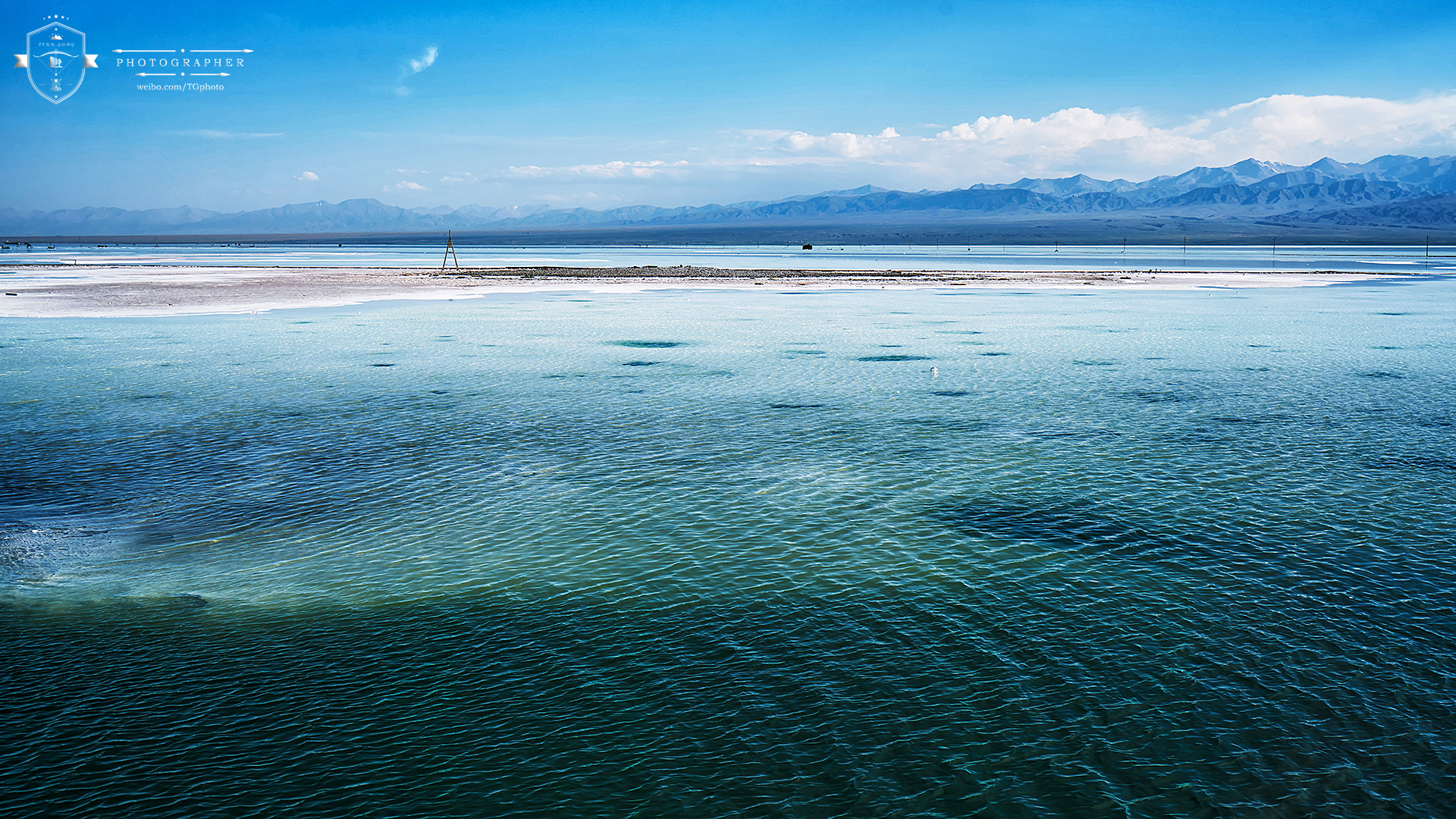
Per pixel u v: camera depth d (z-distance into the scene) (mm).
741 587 12688
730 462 19359
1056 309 56719
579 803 8078
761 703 9688
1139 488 17500
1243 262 153250
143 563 13422
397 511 15914
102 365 31672
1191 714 9477
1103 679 10180
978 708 9602
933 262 155625
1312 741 8992
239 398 25938
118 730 9078
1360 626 11453
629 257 183375
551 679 10141
